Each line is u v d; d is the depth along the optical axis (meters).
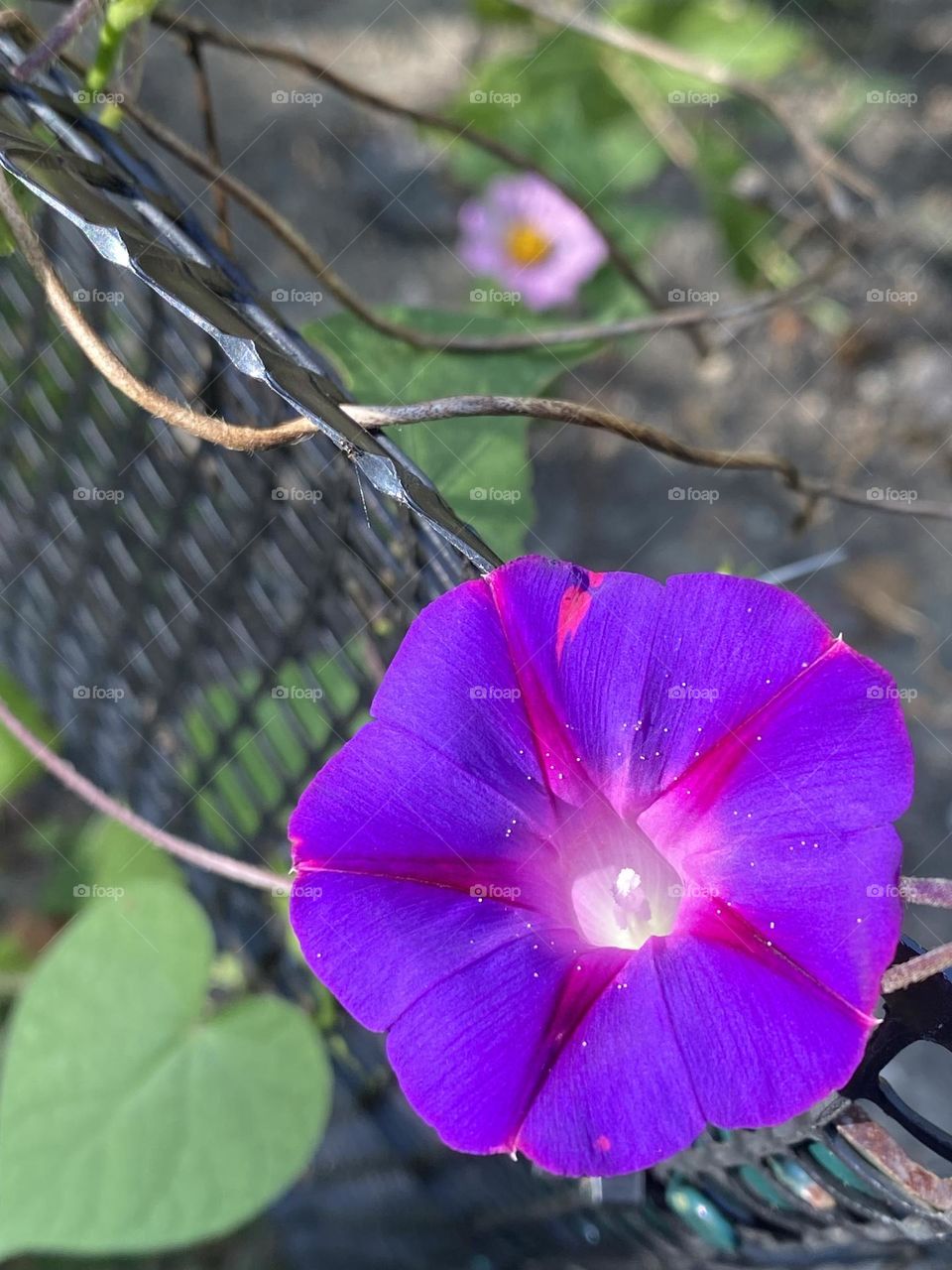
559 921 0.15
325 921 0.14
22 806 0.40
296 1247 0.34
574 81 0.45
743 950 0.13
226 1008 0.27
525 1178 0.28
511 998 0.14
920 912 0.36
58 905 0.39
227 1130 0.26
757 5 0.54
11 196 0.17
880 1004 0.14
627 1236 0.27
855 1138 0.16
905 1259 0.20
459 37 0.58
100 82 0.21
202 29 0.24
